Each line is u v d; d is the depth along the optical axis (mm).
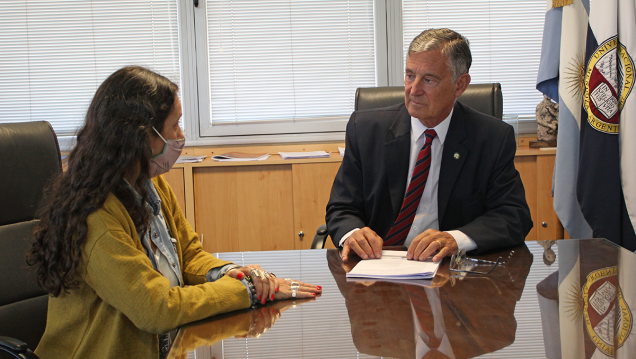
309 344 797
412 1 3043
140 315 903
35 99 2979
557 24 2508
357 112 1795
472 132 1612
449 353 742
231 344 820
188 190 2684
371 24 3061
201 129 3072
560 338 789
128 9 2967
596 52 2291
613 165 2266
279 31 3043
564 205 2455
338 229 1514
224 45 3035
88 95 2998
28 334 1203
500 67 3107
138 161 1011
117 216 970
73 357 975
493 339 789
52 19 2936
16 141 1235
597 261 1212
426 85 1501
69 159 1011
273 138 3076
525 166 2717
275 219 2748
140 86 1026
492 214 1477
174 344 826
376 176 1674
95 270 921
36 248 973
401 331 830
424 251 1247
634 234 2242
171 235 1233
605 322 853
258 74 3068
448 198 1585
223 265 1198
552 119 2838
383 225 1686
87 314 980
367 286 1074
